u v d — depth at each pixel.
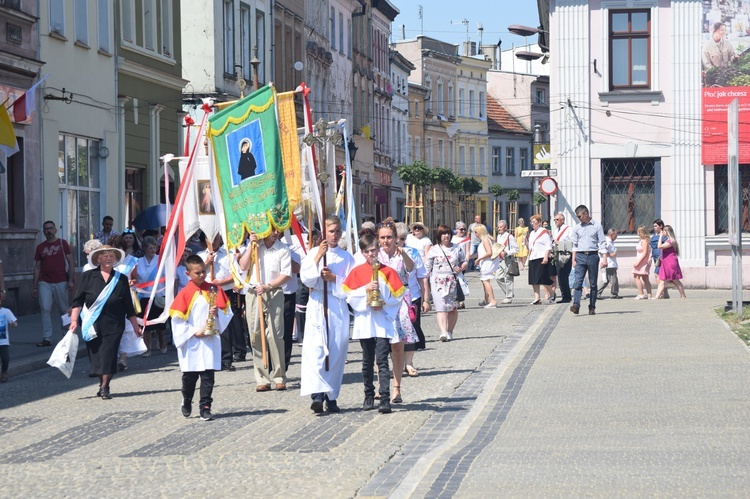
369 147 70.56
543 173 35.66
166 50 37.50
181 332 12.34
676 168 34.94
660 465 8.84
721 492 7.85
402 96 83.25
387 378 12.38
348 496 8.31
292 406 13.19
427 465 9.30
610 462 9.05
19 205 27.47
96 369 14.51
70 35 30.14
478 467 9.05
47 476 9.62
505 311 26.73
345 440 10.74
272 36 49.22
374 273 12.38
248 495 8.52
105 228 24.98
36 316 27.30
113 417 12.89
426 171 73.19
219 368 12.46
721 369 14.39
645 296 30.45
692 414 11.20
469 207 89.19
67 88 29.92
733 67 34.72
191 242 20.92
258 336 14.62
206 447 10.66
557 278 30.27
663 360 15.57
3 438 11.77
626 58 35.34
